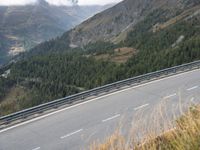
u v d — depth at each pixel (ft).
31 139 56.65
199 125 11.10
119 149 11.19
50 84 460.14
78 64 532.73
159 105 15.31
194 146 10.36
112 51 596.70
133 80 100.78
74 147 51.21
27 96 449.89
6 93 569.64
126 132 47.65
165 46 500.33
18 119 68.49
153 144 11.23
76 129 60.64
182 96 79.56
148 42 570.87
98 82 350.43
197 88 88.99
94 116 68.69
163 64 315.99
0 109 418.10
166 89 90.89
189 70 120.06
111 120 64.64
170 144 11.29
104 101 81.97
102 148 11.19
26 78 595.06
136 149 11.31
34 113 71.56
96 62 506.07
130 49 597.52
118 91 92.53
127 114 67.62
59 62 580.30
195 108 13.69
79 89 414.41
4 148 53.01
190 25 560.20
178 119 13.00
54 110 75.61
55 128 62.28
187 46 337.11
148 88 93.97
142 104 75.87
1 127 64.39
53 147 52.19
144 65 336.08
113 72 354.54
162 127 13.03
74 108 76.79
